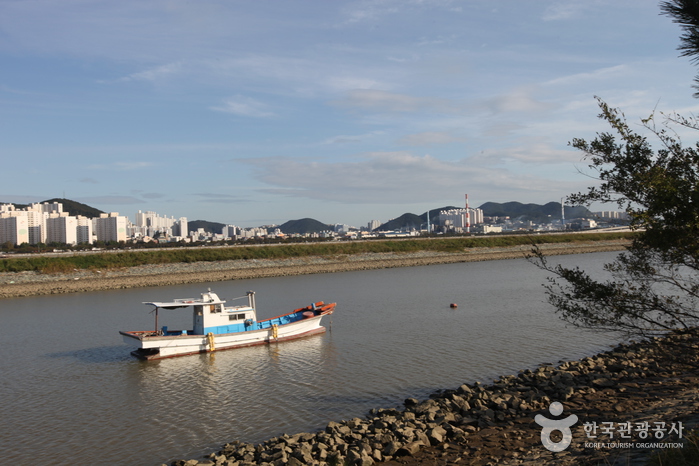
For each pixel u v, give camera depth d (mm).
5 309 59375
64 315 54062
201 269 95062
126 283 80625
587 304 17391
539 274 85562
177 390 27672
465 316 46469
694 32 9312
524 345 34062
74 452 19859
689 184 13930
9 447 20469
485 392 22875
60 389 28375
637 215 14953
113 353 36969
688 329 16625
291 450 18047
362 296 63031
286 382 28172
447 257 123812
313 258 113688
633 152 15312
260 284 80125
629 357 28109
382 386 26453
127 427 22344
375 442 17984
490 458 16141
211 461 17984
